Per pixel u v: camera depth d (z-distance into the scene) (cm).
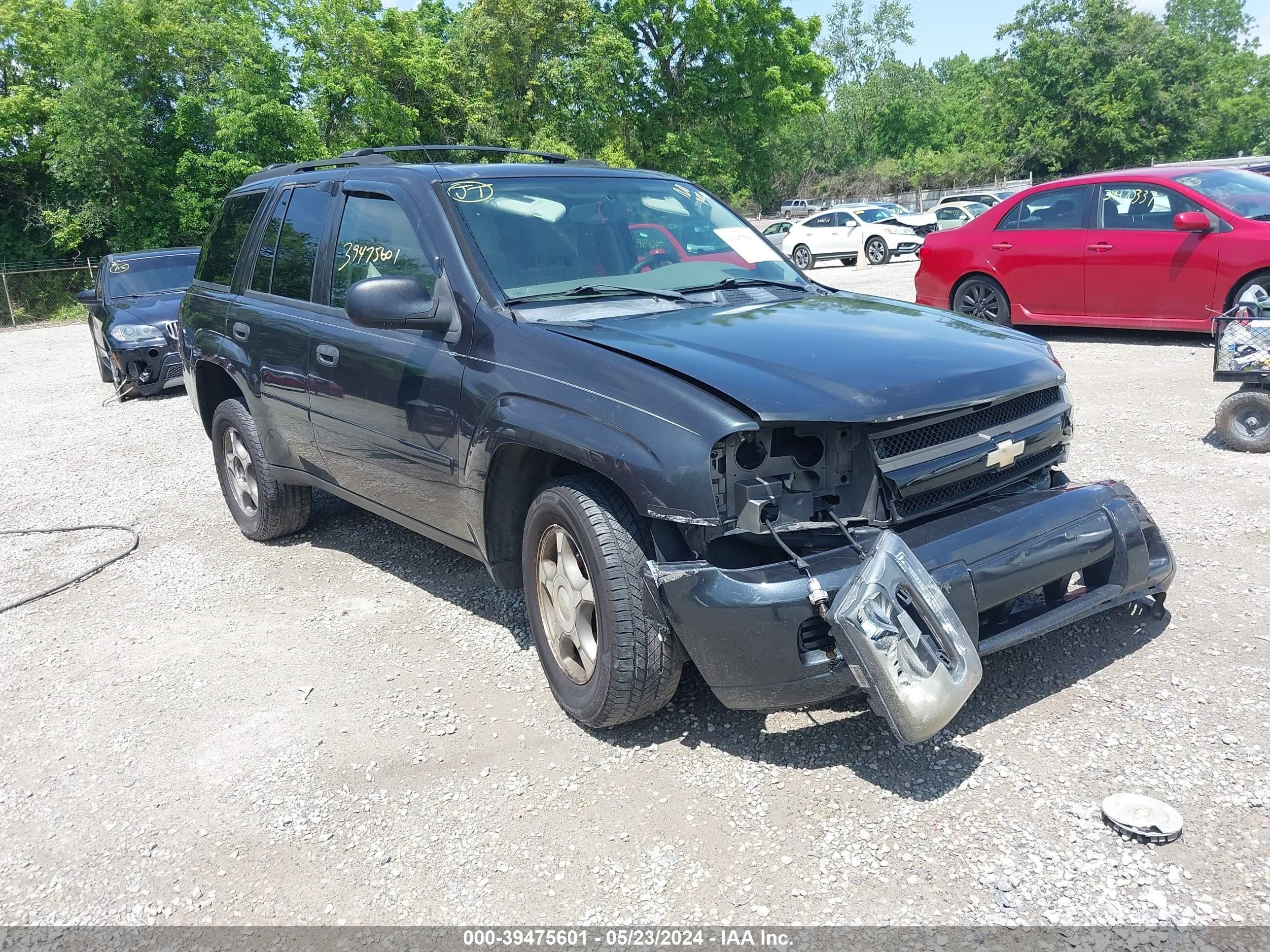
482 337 368
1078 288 1005
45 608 507
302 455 505
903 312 386
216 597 503
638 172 476
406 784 323
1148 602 396
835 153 8044
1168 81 5425
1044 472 362
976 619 297
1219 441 627
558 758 331
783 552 301
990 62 5959
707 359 311
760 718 343
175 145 3272
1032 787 291
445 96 3634
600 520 315
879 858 267
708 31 4284
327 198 486
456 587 492
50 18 3356
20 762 358
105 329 1160
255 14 3291
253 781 333
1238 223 895
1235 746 303
